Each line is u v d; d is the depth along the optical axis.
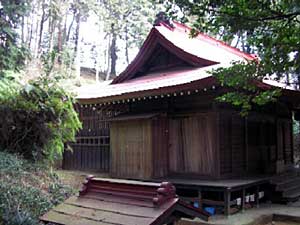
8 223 3.85
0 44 10.12
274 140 10.88
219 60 9.95
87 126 12.62
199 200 7.84
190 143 9.01
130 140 9.77
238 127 9.33
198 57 9.88
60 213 3.02
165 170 9.32
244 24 3.28
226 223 6.73
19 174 6.62
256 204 8.59
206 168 8.62
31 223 3.93
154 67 11.72
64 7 23.97
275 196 9.06
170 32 11.19
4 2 10.55
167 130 9.53
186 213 2.64
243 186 7.77
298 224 7.24
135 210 2.61
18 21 10.93
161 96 8.76
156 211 2.49
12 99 7.64
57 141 8.37
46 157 8.34
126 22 25.72
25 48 10.66
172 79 9.23
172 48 10.38
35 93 7.80
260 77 3.94
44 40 28.81
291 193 9.20
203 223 6.78
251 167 9.78
